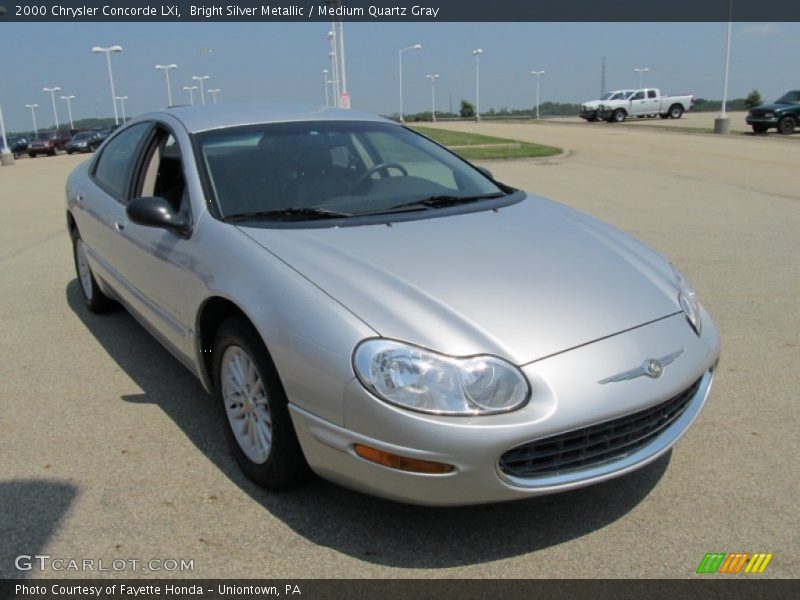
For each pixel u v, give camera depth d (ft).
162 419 12.14
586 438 8.23
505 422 7.76
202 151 11.95
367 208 11.43
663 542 8.75
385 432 7.88
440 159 13.85
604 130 106.42
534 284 9.21
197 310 10.54
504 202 12.35
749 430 11.43
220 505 9.60
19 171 75.31
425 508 9.50
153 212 10.87
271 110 13.91
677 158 57.98
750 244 24.95
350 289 8.75
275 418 9.15
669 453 10.80
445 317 8.38
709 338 9.89
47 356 15.16
